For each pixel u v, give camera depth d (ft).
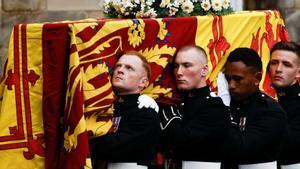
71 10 48.67
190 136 29.71
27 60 28.55
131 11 32.01
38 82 28.55
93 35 28.53
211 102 30.01
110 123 28.96
